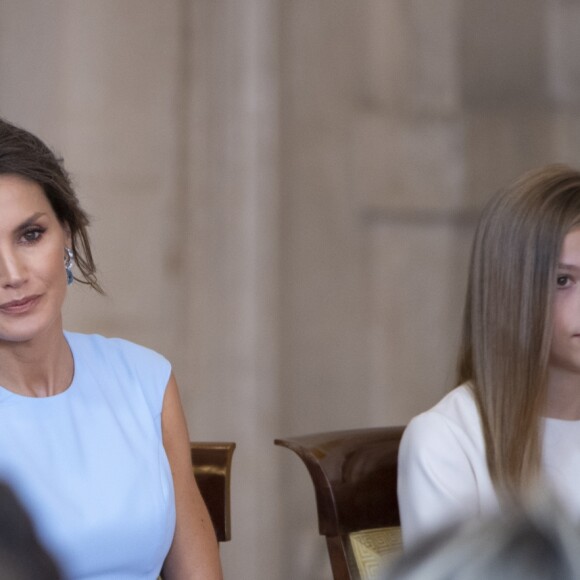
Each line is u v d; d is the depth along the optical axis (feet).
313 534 53.57
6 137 19.79
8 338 19.70
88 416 21.13
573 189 22.31
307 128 54.08
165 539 21.17
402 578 4.99
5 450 19.95
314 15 54.29
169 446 22.56
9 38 44.91
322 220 54.90
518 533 4.98
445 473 22.54
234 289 51.55
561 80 60.80
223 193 51.31
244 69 51.49
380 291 56.75
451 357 58.08
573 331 22.21
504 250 22.50
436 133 58.18
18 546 6.63
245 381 51.78
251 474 52.29
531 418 22.33
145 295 48.16
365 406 56.13
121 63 47.11
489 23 59.36
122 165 47.24
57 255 20.08
